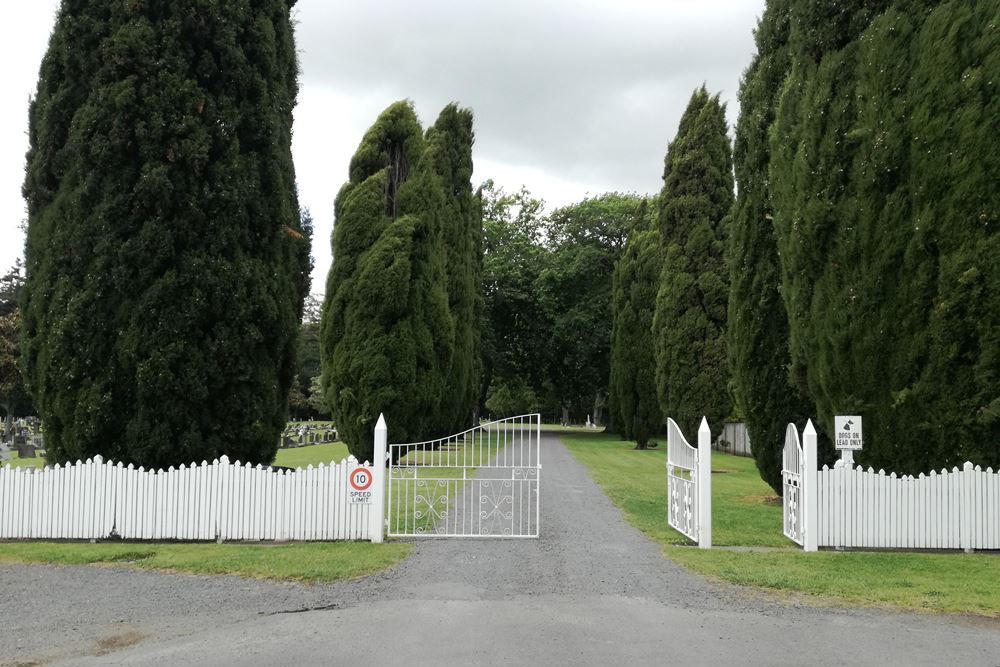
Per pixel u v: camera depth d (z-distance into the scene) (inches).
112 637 224.8
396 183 781.9
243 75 440.1
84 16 411.8
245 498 370.9
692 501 383.2
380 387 694.5
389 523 397.1
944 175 370.6
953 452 374.6
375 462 378.6
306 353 2733.8
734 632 230.1
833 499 359.6
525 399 2571.4
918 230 375.9
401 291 704.4
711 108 968.3
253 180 441.4
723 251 933.2
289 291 470.3
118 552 338.3
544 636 223.5
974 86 366.3
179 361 405.4
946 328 369.4
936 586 285.9
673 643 218.1
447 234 1016.9
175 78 411.8
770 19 544.1
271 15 467.5
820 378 419.8
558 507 504.1
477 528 417.7
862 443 381.7
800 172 428.8
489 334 1615.4
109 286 398.6
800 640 222.4
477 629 230.1
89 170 404.2
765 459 523.5
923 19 390.3
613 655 206.5
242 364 426.6
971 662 203.5
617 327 1333.7
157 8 418.9
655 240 1259.2
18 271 1705.2
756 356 522.0
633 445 1302.9
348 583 290.4
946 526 357.4
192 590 280.2
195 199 413.7
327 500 374.3
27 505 371.9
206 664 198.5
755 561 331.3
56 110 412.8
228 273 420.2
